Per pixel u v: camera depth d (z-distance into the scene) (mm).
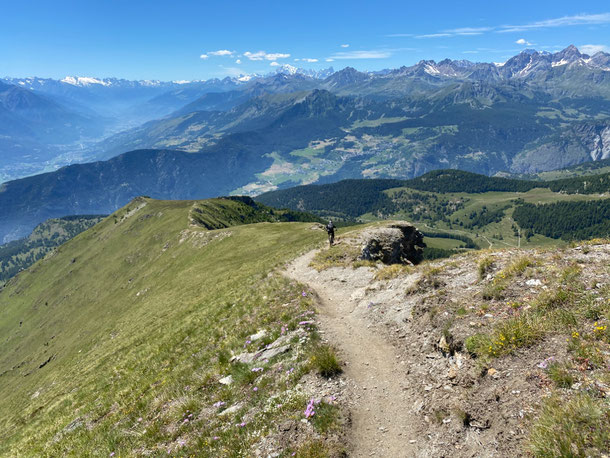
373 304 18453
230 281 43125
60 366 62188
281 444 8922
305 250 47094
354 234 48594
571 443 6504
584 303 10078
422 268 20719
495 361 9641
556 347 9031
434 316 13602
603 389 7199
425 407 9492
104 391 21531
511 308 11625
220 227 180875
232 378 13664
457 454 7738
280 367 13000
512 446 7273
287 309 19984
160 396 15273
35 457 16250
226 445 9508
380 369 12086
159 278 112438
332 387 11078
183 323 29750
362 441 8844
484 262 16203
